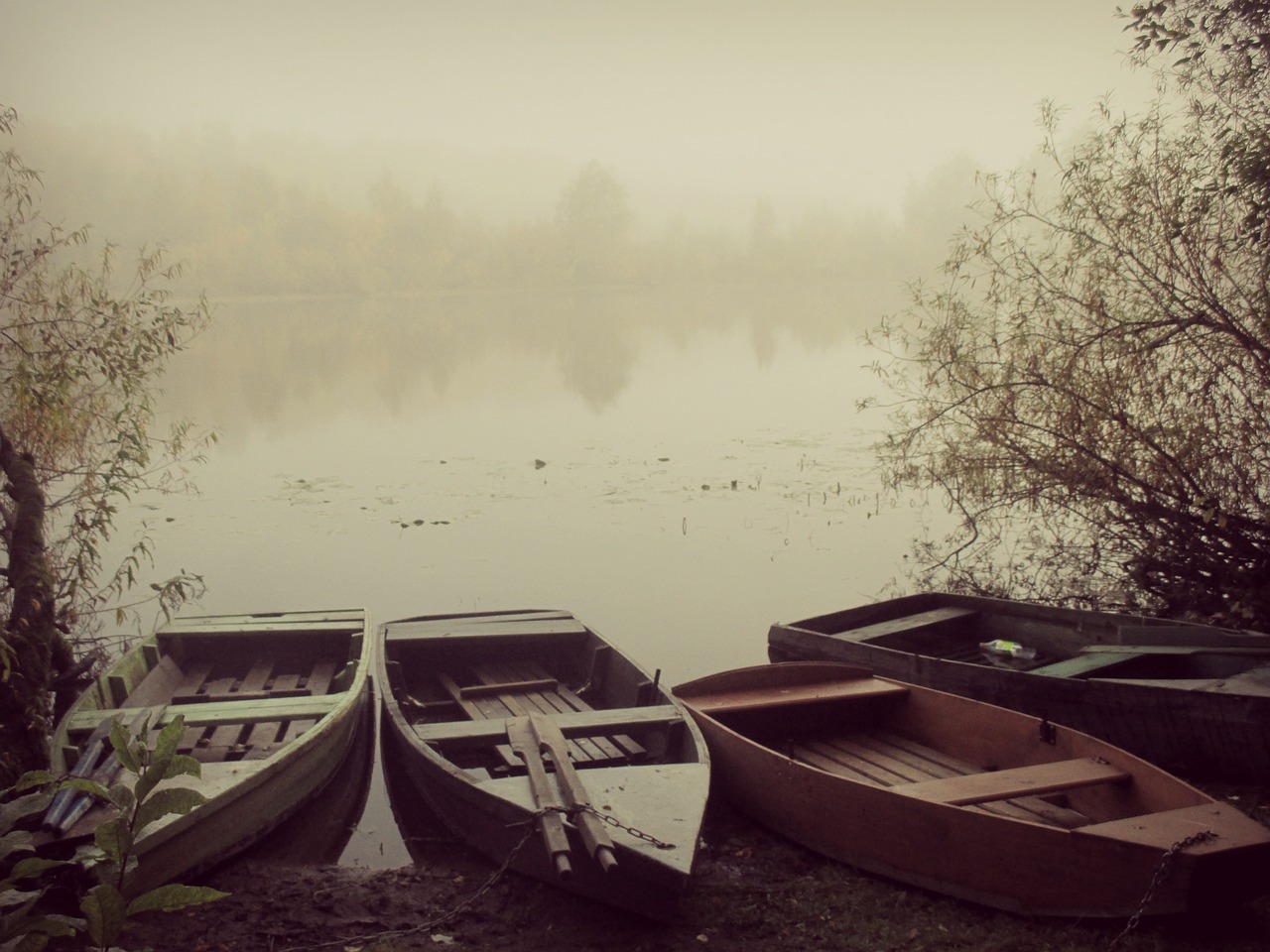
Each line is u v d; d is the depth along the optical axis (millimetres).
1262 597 8562
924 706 6578
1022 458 9773
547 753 5875
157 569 11289
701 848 5633
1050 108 9133
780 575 10953
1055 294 9297
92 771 5352
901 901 4934
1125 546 9781
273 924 4898
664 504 13938
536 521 13195
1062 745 5613
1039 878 4613
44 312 9289
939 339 10148
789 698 6551
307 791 6211
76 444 9828
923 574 10883
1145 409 8953
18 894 3453
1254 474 8734
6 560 10000
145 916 4934
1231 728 5766
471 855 5730
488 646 8203
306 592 10547
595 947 4676
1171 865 4230
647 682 6855
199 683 7922
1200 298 8273
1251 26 7840
